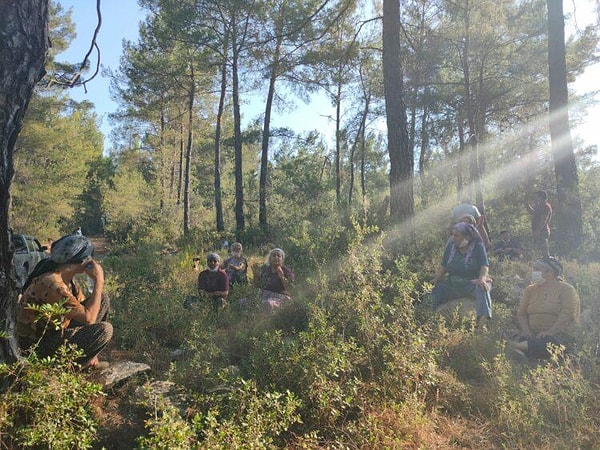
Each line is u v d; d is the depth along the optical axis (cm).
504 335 515
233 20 1978
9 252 289
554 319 490
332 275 503
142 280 673
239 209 2247
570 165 1081
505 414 329
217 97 3080
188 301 603
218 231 2284
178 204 3216
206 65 2236
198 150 3816
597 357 439
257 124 2361
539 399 344
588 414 343
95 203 3941
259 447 259
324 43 1395
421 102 2186
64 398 267
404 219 837
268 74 1502
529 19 1772
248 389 299
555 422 336
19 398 262
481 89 1978
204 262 1170
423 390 352
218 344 462
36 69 289
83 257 362
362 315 392
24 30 279
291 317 523
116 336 479
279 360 351
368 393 340
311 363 332
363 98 2566
